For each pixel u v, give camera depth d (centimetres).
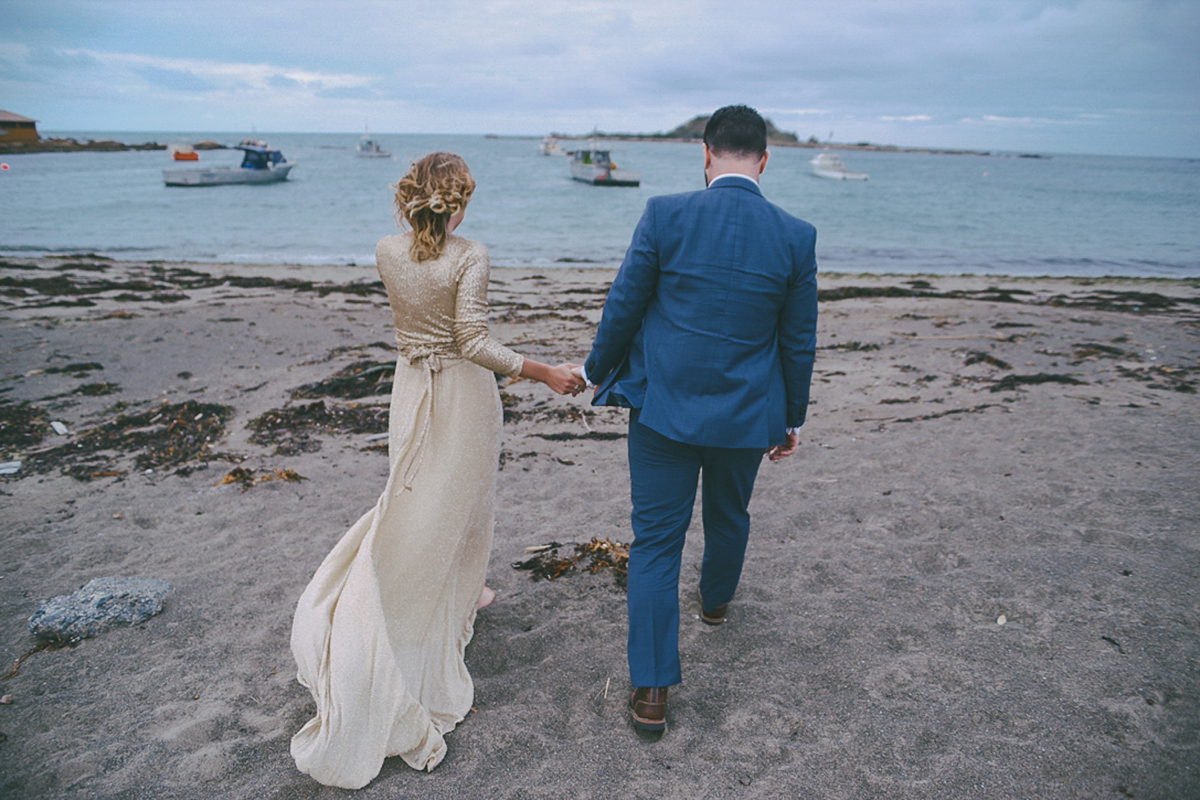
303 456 495
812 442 511
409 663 222
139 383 640
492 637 274
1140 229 2983
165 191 3659
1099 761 194
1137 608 262
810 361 218
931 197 4700
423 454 225
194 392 620
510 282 1418
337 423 559
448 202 207
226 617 291
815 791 191
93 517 390
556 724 225
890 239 2555
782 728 219
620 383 226
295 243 2092
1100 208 4147
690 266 206
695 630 278
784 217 210
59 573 328
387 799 192
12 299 1020
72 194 3372
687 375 207
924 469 439
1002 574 299
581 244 2245
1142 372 659
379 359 729
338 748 193
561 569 328
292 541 365
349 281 1367
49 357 699
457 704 226
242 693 242
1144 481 386
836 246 2366
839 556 333
